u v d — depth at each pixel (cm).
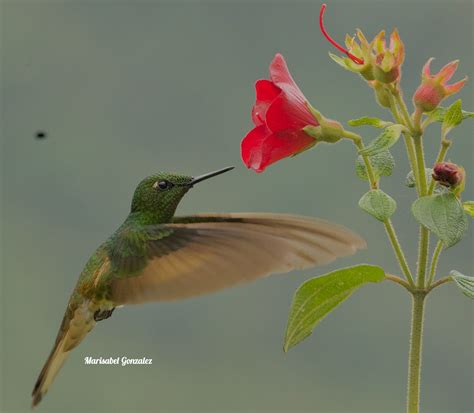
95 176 1780
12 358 1675
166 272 518
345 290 530
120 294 534
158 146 1772
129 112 1791
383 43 529
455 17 1514
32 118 1792
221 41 1812
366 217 1477
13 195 1741
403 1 1606
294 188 1583
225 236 497
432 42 1542
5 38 1812
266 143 536
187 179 568
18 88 1798
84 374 1594
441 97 522
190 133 1783
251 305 1602
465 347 1496
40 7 1789
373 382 1517
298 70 1694
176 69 1798
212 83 1791
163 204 561
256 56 1794
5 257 1742
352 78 1670
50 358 555
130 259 535
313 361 1555
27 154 1780
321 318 529
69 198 1775
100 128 1788
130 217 562
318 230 474
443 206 499
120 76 1816
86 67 1817
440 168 517
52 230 1762
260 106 553
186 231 519
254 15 1769
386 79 524
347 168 1567
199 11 1816
